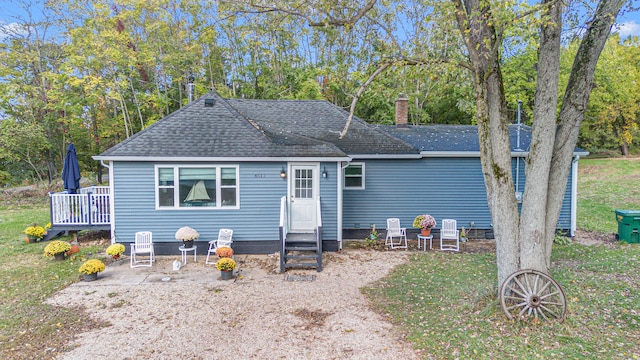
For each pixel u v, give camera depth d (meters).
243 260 10.66
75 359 5.18
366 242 12.66
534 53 23.89
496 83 6.11
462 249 11.88
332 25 7.41
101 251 11.40
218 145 11.42
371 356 5.15
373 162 13.23
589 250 10.86
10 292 7.90
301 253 10.98
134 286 8.34
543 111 5.90
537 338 5.36
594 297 6.74
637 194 19.58
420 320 6.26
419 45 7.93
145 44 24.70
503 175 6.13
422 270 9.34
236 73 27.61
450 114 28.05
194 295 7.74
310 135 13.96
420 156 12.90
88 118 27.62
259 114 15.03
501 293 5.93
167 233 11.19
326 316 6.59
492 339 5.40
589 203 18.59
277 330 6.04
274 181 11.37
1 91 24.27
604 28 5.67
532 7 5.37
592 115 29.28
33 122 24.69
